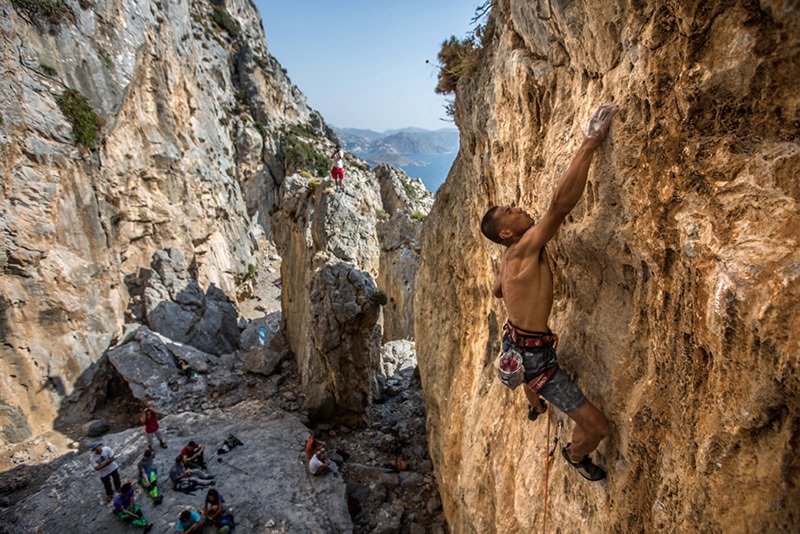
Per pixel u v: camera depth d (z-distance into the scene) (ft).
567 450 12.69
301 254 60.13
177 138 95.71
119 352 59.93
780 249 7.48
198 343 75.36
